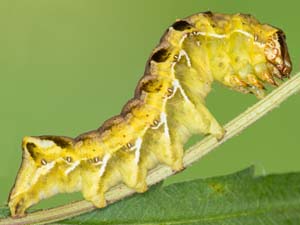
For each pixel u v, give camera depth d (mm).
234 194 127
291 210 125
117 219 130
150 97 134
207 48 133
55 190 135
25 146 134
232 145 182
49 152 134
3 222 130
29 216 130
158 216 129
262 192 126
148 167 134
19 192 133
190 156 130
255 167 127
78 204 130
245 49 132
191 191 128
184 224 128
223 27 133
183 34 134
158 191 130
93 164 134
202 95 134
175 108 133
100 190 133
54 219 130
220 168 181
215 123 130
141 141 134
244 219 127
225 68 133
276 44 131
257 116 129
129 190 130
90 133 135
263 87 132
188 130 134
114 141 134
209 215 128
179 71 134
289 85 129
